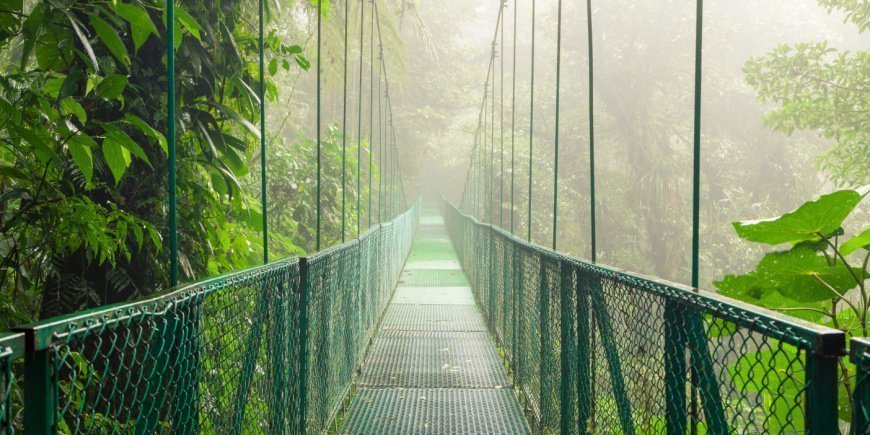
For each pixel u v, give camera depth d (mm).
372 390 4539
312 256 2873
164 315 1318
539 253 3592
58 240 2346
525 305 4234
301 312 2744
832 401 975
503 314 5551
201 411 1573
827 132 7305
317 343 3082
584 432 2432
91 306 2617
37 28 1969
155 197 2770
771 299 2402
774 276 2193
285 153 7191
